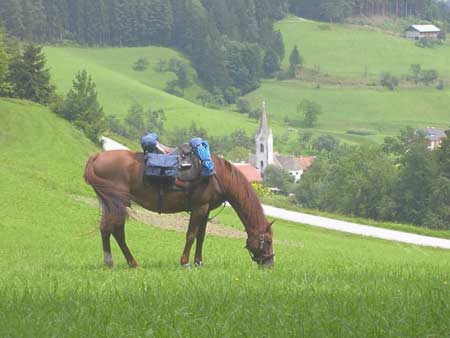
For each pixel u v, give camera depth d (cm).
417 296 972
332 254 2947
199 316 828
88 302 938
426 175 8925
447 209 8781
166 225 3612
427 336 734
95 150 7888
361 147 9906
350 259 2384
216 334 741
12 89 8888
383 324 780
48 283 1190
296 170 16888
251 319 811
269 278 1248
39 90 9231
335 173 10438
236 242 3120
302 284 1148
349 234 5203
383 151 10725
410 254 3891
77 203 3919
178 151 1513
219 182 1521
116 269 1479
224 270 1428
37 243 2411
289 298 963
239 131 18512
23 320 814
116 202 1475
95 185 1486
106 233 1516
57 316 841
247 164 15300
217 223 4028
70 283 1200
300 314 830
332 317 815
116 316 834
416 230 5816
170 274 1318
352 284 1151
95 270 1453
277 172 15050
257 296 975
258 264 1551
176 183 1486
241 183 1535
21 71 9156
